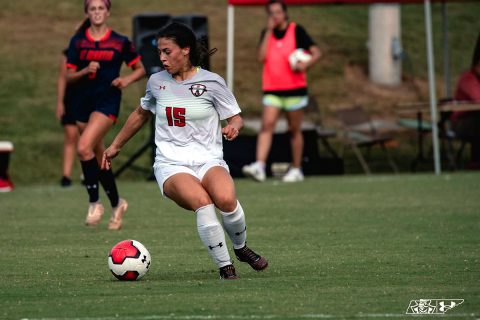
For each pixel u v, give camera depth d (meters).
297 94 62.72
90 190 41.69
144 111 28.55
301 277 27.58
